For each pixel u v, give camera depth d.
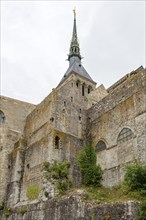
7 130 39.25
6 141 38.16
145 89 28.08
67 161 30.05
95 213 20.84
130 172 22.69
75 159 31.25
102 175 29.66
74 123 34.41
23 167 34.06
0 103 41.56
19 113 42.16
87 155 32.25
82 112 36.38
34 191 29.08
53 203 25.17
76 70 61.22
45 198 26.83
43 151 31.16
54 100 34.12
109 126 31.66
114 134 30.36
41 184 28.53
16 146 37.12
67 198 23.97
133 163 24.92
